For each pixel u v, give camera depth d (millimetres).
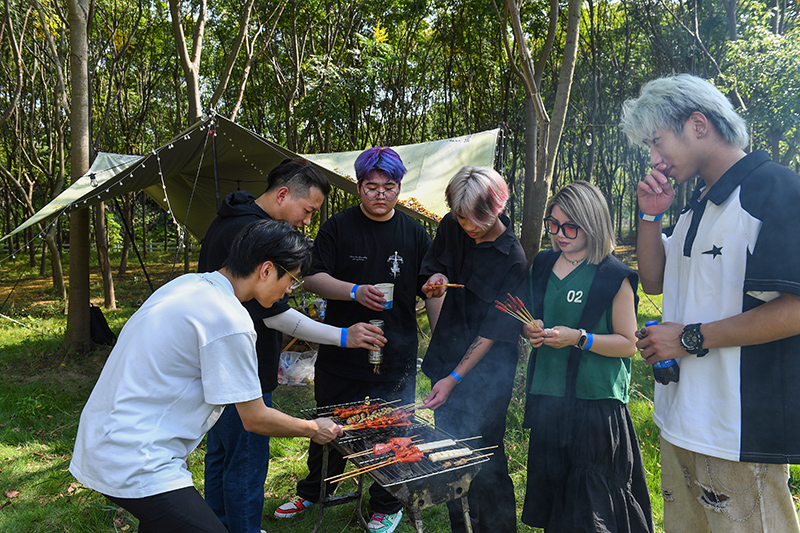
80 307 6691
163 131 17031
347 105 13602
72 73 6668
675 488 1774
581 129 17078
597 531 1853
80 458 1570
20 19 10531
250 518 2391
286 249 1685
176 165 5953
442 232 2459
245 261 1697
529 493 2121
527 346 5309
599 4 14422
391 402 2488
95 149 9523
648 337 1673
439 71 17188
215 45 14812
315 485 2926
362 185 2625
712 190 1543
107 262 9570
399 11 13938
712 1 11273
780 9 10219
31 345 7008
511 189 16344
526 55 5238
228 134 5199
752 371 1472
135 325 1605
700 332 1527
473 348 2229
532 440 2131
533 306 2186
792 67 8305
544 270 2158
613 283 1964
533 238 5520
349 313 2717
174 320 1576
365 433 2172
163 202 8562
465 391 2311
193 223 9000
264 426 1743
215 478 2568
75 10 6539
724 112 1528
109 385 1565
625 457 1957
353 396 2738
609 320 2012
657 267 1911
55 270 10695
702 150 1574
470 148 6645
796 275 1346
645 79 14938
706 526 1768
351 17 12852
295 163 2434
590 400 1966
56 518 2967
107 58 12867
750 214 1458
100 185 5426
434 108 18391
